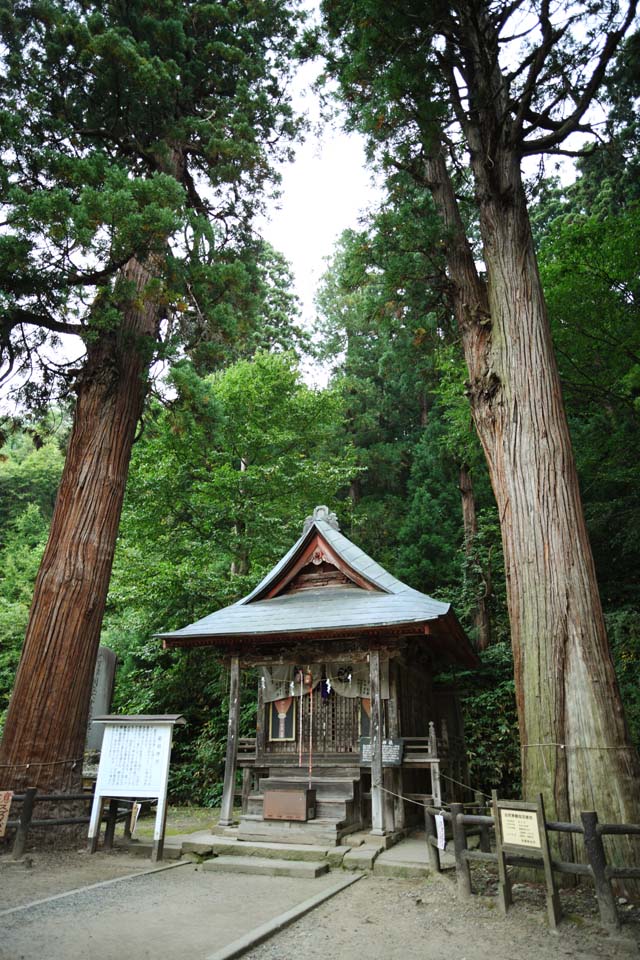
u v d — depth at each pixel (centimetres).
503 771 1322
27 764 828
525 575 711
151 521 1582
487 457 824
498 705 1373
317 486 1705
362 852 744
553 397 780
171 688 1565
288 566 1060
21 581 2291
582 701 627
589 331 1183
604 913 476
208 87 1306
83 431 1008
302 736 972
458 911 540
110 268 981
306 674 966
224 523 1716
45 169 943
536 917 508
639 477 1314
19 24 1054
